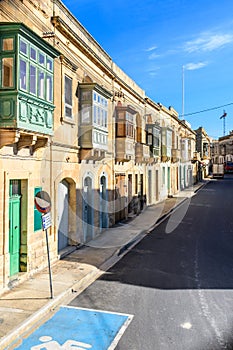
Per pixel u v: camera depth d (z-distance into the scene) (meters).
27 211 8.88
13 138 7.50
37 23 9.34
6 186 7.91
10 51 7.44
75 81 11.91
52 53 9.05
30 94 7.92
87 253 11.73
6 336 5.85
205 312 7.19
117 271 10.05
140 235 15.30
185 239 14.67
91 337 6.11
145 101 21.23
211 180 52.84
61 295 7.80
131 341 5.98
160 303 7.66
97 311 7.20
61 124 10.73
